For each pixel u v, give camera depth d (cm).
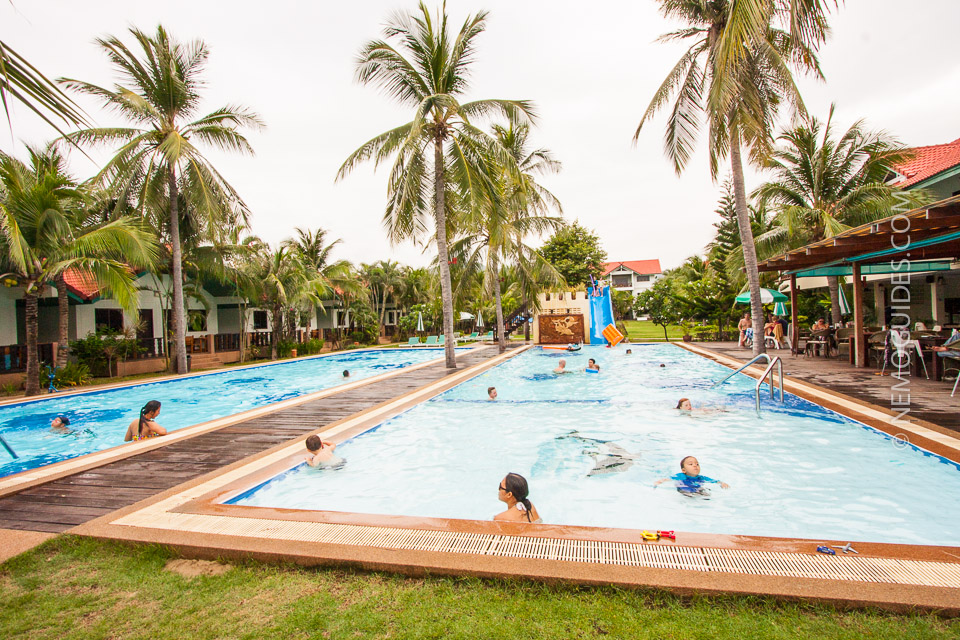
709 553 323
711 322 2670
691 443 700
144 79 1631
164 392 1441
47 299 1666
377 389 1185
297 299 2411
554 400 1044
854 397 873
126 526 401
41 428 1006
